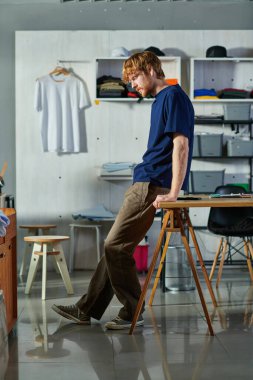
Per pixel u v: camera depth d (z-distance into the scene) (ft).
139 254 24.34
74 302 17.78
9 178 26.17
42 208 25.62
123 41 25.53
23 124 25.52
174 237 20.16
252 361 11.60
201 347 12.67
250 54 25.80
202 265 16.92
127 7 25.98
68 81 25.38
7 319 13.87
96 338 13.48
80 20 25.93
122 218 13.71
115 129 25.67
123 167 24.93
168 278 19.88
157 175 13.57
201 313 16.22
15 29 25.89
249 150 24.77
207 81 25.77
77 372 11.00
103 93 24.82
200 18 26.11
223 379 10.51
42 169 25.61
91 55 25.52
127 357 11.96
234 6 26.12
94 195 25.70
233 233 20.65
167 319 15.49
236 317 15.69
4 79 26.02
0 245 13.01
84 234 25.55
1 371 11.09
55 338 13.53
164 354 12.15
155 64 13.75
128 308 14.24
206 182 24.71
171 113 13.15
